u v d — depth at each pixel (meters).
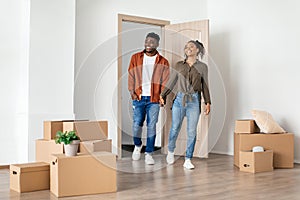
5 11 4.56
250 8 5.59
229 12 5.89
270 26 5.34
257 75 5.49
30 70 4.50
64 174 3.04
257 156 4.23
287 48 5.14
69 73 4.75
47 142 3.74
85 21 5.08
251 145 4.52
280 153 4.59
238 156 4.57
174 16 5.94
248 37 5.62
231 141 5.80
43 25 4.59
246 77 5.63
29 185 3.23
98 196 3.06
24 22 4.62
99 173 3.16
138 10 5.58
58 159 3.02
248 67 5.61
